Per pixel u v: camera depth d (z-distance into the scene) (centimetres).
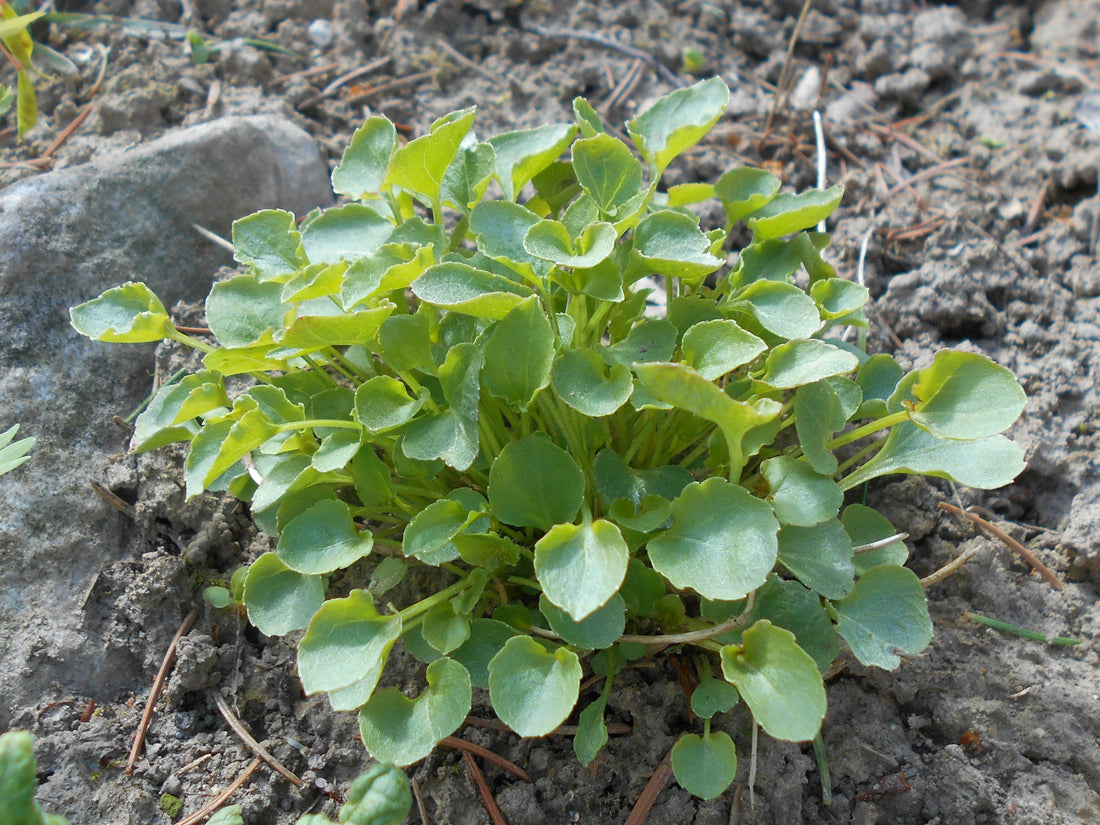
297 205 28
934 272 27
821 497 19
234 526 23
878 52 33
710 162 30
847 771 20
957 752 20
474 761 20
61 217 24
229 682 21
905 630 18
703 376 17
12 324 23
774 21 35
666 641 19
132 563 22
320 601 19
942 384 19
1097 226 28
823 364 18
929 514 23
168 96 29
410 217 22
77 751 20
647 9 35
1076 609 22
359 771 20
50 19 31
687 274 20
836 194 21
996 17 35
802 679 17
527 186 31
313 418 21
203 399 20
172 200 26
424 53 33
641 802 19
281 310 22
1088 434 24
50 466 23
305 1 33
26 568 22
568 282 20
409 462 20
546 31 34
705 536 18
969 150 31
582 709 20
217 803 20
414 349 20
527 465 19
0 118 29
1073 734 20
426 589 22
